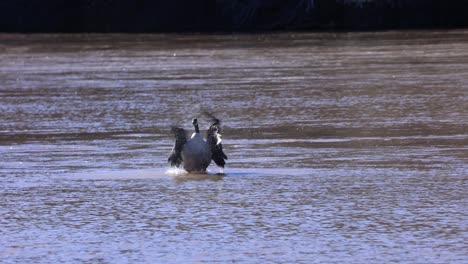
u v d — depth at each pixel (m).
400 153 71.19
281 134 83.62
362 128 85.81
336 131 84.44
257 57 192.38
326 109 101.31
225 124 91.81
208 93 122.12
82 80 149.62
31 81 150.62
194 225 49.31
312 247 44.34
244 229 48.16
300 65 166.38
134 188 59.91
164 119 98.12
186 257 43.16
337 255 42.84
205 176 63.72
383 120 91.00
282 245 44.81
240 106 107.00
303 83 131.50
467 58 167.88
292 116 96.50
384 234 46.41
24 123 97.38
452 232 46.47
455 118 90.88
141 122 95.88
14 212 53.59
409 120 90.38
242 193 57.34
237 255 43.25
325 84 128.62
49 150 77.75
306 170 65.00
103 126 93.44
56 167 69.00
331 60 175.88
